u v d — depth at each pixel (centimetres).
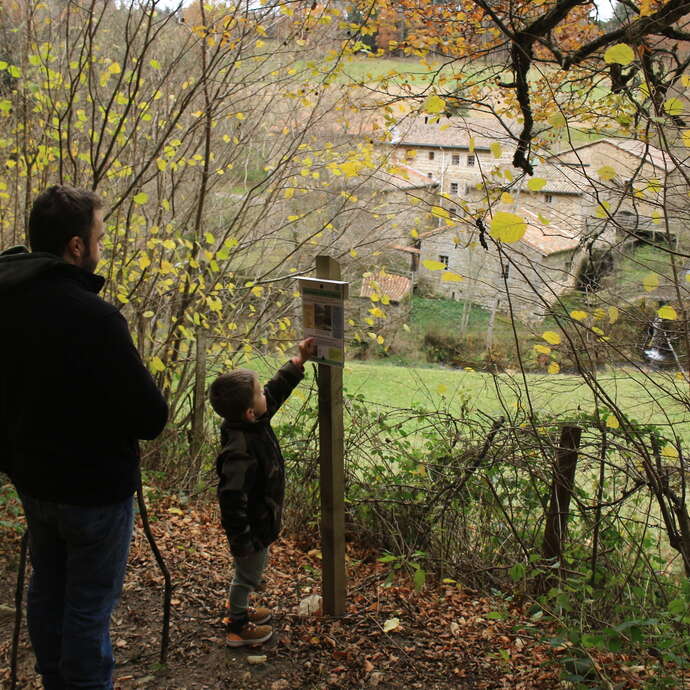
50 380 210
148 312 586
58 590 238
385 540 485
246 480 294
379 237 767
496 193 402
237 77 635
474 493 464
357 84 599
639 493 430
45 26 602
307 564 439
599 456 427
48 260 211
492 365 479
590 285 375
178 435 641
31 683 289
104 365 210
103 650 233
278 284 745
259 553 316
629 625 272
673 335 367
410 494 479
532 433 399
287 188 680
